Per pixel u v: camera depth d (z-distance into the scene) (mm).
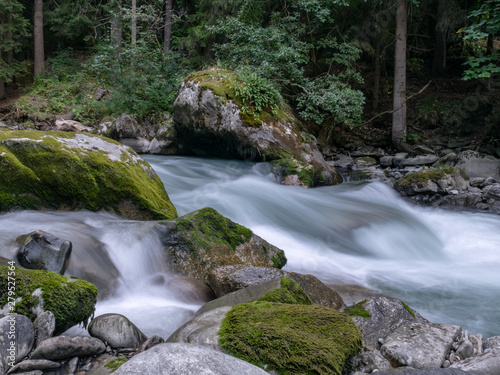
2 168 4621
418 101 15867
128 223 4520
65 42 22531
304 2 12039
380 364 3035
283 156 9727
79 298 2900
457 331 3473
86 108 15844
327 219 7129
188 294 3963
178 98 10625
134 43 15055
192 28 15625
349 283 4992
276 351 2434
